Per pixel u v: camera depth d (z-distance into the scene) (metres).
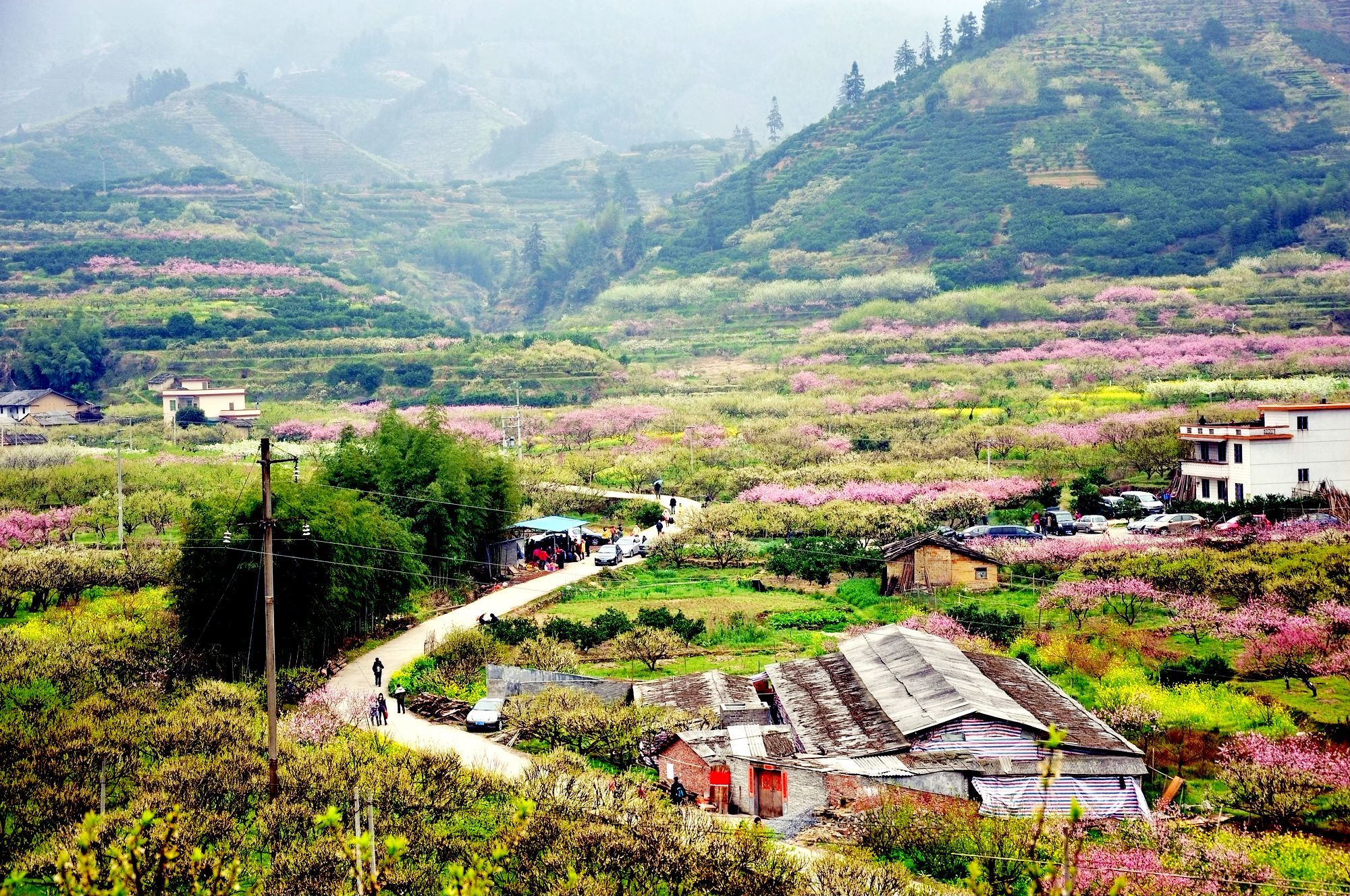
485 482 88.31
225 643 60.19
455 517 83.94
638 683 56.31
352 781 39.34
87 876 21.00
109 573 77.62
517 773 44.41
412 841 34.81
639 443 144.75
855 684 52.25
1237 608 64.94
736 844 34.72
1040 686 52.22
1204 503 93.62
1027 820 39.06
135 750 43.53
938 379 173.12
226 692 52.31
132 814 35.25
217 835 34.78
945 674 49.91
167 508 101.69
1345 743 47.03
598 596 80.31
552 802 38.44
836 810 41.62
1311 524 84.31
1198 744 47.56
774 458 129.88
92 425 164.75
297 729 46.97
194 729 45.31
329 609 62.31
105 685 52.59
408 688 58.19
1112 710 49.66
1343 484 95.69
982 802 41.84
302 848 34.03
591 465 129.75
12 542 93.56
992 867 35.47
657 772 47.50
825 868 33.78
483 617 70.00
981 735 44.56
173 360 198.12
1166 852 37.00
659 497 118.88
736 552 90.31
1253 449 94.88
